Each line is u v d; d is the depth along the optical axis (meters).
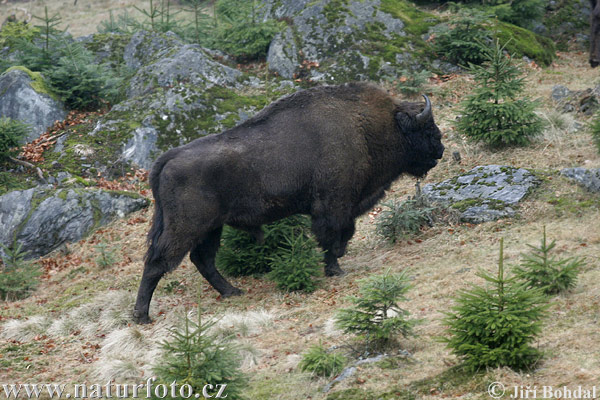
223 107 54.88
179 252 31.80
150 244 33.00
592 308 24.38
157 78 57.62
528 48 62.00
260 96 57.47
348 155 33.19
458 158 44.28
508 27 63.69
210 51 64.06
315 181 32.97
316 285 33.59
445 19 64.19
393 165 35.47
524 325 20.34
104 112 58.06
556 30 70.69
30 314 35.78
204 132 53.03
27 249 44.75
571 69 60.75
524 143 43.53
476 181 38.81
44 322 33.69
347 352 24.95
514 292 21.00
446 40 60.44
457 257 32.59
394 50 60.41
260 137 32.81
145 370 27.11
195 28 69.38
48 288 39.84
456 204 37.53
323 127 33.06
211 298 34.66
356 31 62.12
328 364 23.61
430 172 44.06
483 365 21.38
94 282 39.28
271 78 60.53
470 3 69.38
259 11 68.31
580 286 26.52
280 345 27.20
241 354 26.31
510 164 42.03
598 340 21.98
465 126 44.28
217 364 20.41
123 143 52.16
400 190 43.34
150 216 46.41
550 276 26.23
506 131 42.94
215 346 20.95
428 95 55.62
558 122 45.84
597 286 26.16
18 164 50.66
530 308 21.30
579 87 54.09
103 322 32.78
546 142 43.84
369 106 34.19
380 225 37.47
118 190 47.16
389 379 22.11
